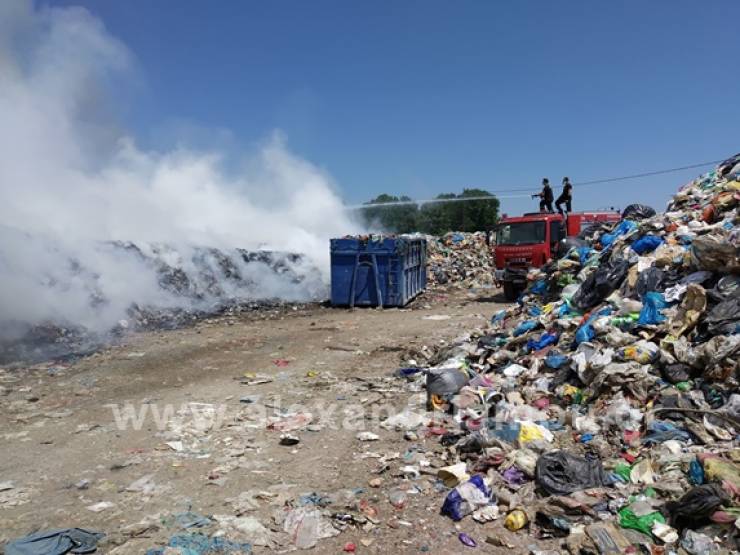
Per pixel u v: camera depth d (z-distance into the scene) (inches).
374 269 625.9
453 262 893.2
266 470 198.7
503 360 310.0
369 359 374.3
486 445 202.4
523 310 430.9
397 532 157.8
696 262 278.5
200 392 296.0
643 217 491.2
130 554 145.6
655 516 150.0
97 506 171.8
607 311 295.0
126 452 215.6
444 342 420.5
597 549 140.9
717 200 360.2
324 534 156.3
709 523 142.7
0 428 242.4
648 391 224.7
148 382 317.4
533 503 167.0
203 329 496.7
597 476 172.9
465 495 168.7
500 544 150.3
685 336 244.5
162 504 173.5
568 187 776.3
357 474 194.9
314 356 384.8
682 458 175.8
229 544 150.5
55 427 243.4
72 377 328.8
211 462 205.8
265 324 527.2
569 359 265.9
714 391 209.2
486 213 2421.3
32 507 172.1
